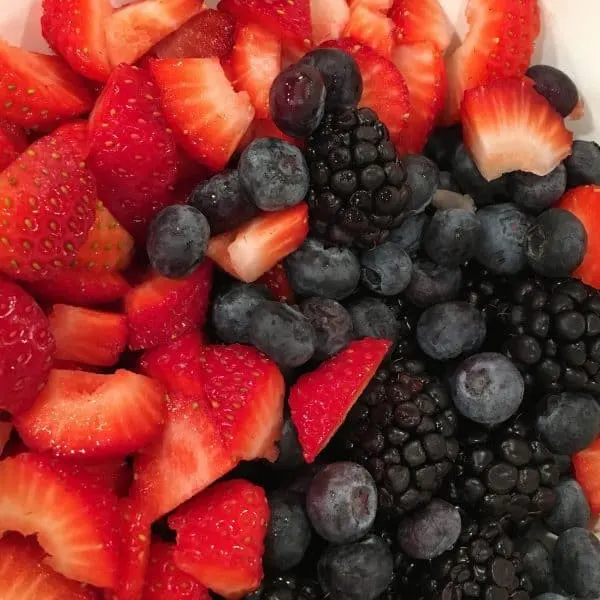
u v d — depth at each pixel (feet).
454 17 0.66
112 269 0.57
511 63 0.64
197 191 0.57
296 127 0.55
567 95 0.64
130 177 0.54
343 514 0.54
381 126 0.56
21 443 0.54
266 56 0.59
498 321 0.63
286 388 0.59
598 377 0.59
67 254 0.52
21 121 0.55
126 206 0.56
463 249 0.62
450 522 0.56
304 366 0.59
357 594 0.55
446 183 0.66
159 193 0.56
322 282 0.59
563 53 0.66
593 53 0.65
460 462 0.59
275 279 0.60
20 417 0.52
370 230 0.57
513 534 0.61
